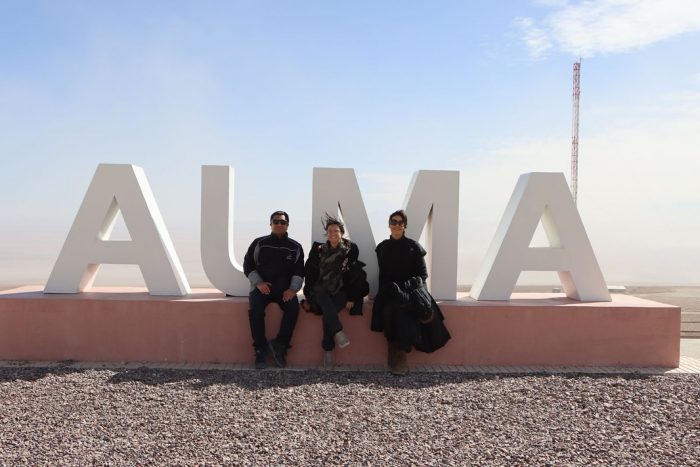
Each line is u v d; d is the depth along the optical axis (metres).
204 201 6.71
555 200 6.78
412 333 5.85
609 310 6.39
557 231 6.82
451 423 4.38
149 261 6.68
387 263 6.19
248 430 4.15
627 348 6.39
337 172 6.80
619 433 4.22
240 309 6.36
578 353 6.39
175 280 6.68
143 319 6.33
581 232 6.78
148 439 3.97
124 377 5.53
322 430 4.18
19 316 6.30
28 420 4.30
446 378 5.72
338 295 6.13
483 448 3.91
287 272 6.30
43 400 4.79
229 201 6.73
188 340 6.35
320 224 6.79
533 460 3.73
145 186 6.95
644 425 4.39
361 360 6.38
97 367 6.03
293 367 6.20
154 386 5.23
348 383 5.46
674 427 4.36
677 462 3.72
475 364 6.39
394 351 5.98
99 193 6.69
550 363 6.39
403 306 5.87
